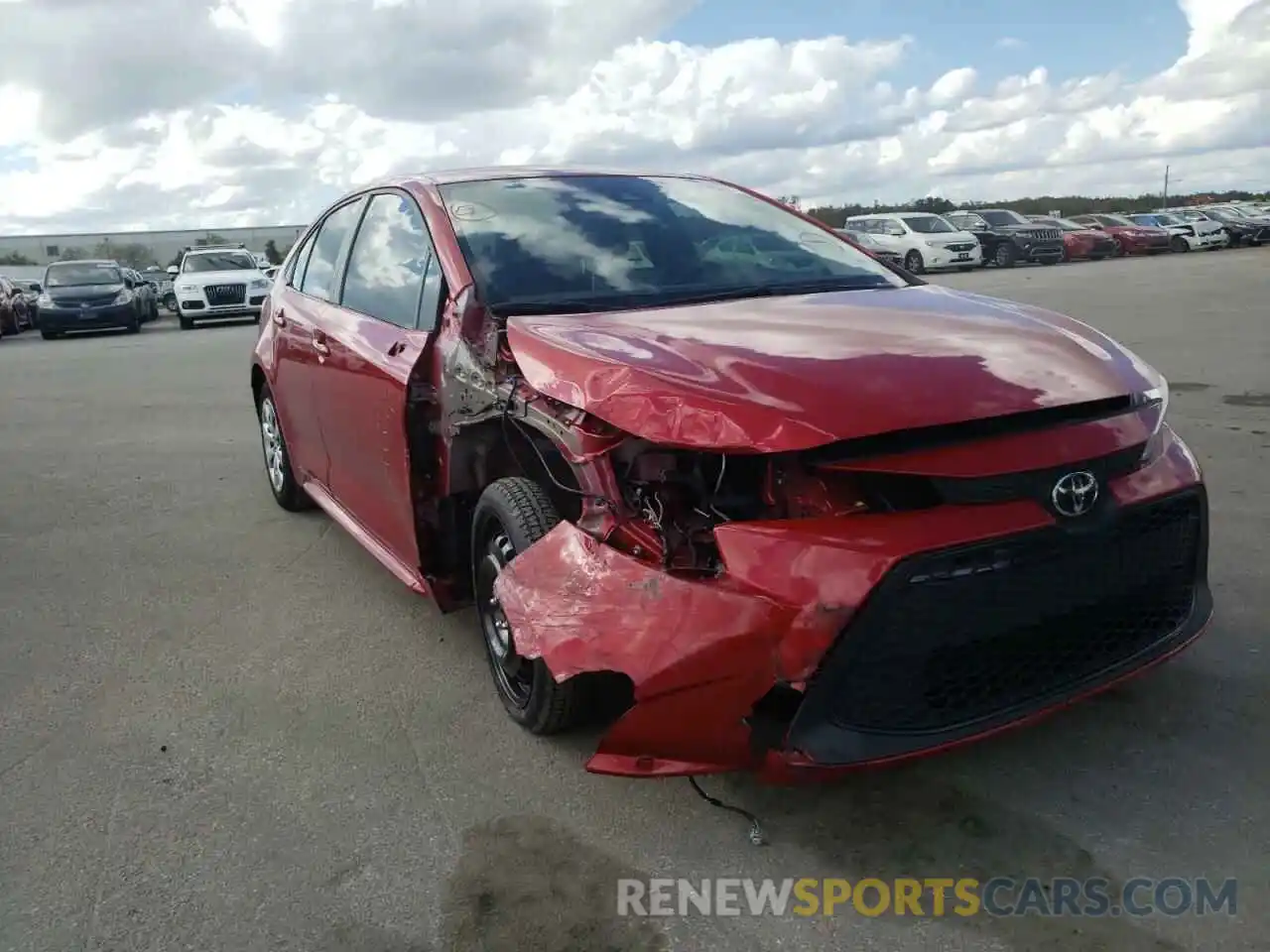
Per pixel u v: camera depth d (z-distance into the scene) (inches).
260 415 243.6
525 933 98.0
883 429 100.2
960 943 94.4
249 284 862.5
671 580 102.9
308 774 126.9
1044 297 674.8
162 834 115.6
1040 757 122.3
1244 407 303.1
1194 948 92.4
